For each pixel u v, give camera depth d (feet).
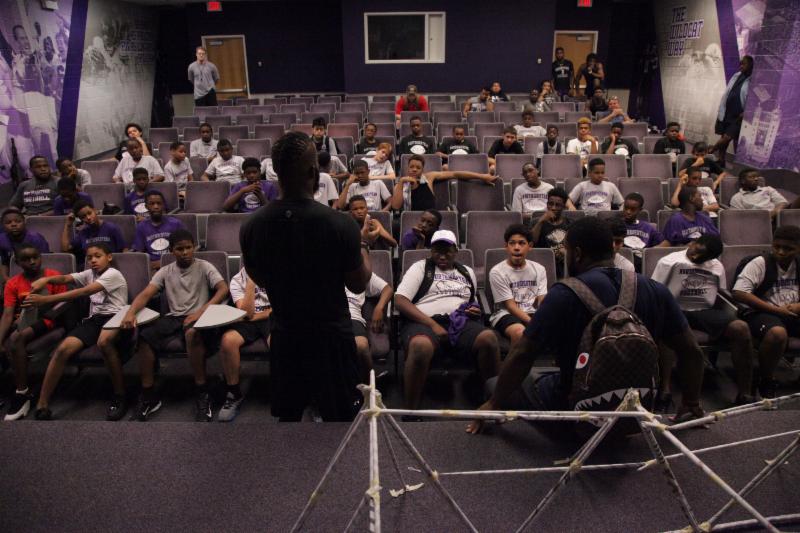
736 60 31.73
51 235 15.47
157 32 46.21
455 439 6.51
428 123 28.63
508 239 11.21
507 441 6.46
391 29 39.58
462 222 16.16
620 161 21.17
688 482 5.78
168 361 13.05
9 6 26.91
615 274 5.43
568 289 5.33
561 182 19.49
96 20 36.14
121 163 21.49
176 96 48.62
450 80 40.50
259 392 11.67
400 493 5.70
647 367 4.85
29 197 19.12
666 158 21.39
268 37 44.60
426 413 4.08
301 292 5.86
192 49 44.73
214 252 12.53
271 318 6.29
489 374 10.15
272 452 6.40
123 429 6.87
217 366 12.78
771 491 5.62
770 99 25.32
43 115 30.01
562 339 5.45
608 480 5.81
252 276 6.00
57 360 10.72
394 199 17.13
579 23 44.55
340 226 5.67
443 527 5.31
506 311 11.30
